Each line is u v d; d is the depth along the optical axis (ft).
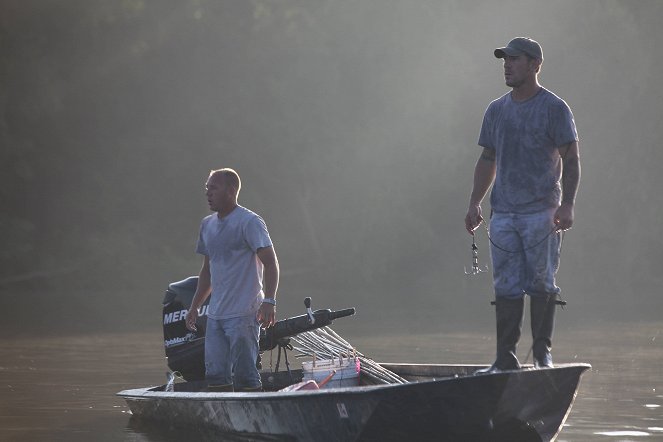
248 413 81.51
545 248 78.84
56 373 130.82
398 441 74.28
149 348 164.35
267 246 93.15
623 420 93.45
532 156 79.10
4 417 97.25
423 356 147.64
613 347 161.68
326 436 76.38
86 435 88.53
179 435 88.69
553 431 77.77
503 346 80.07
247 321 93.81
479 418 73.00
